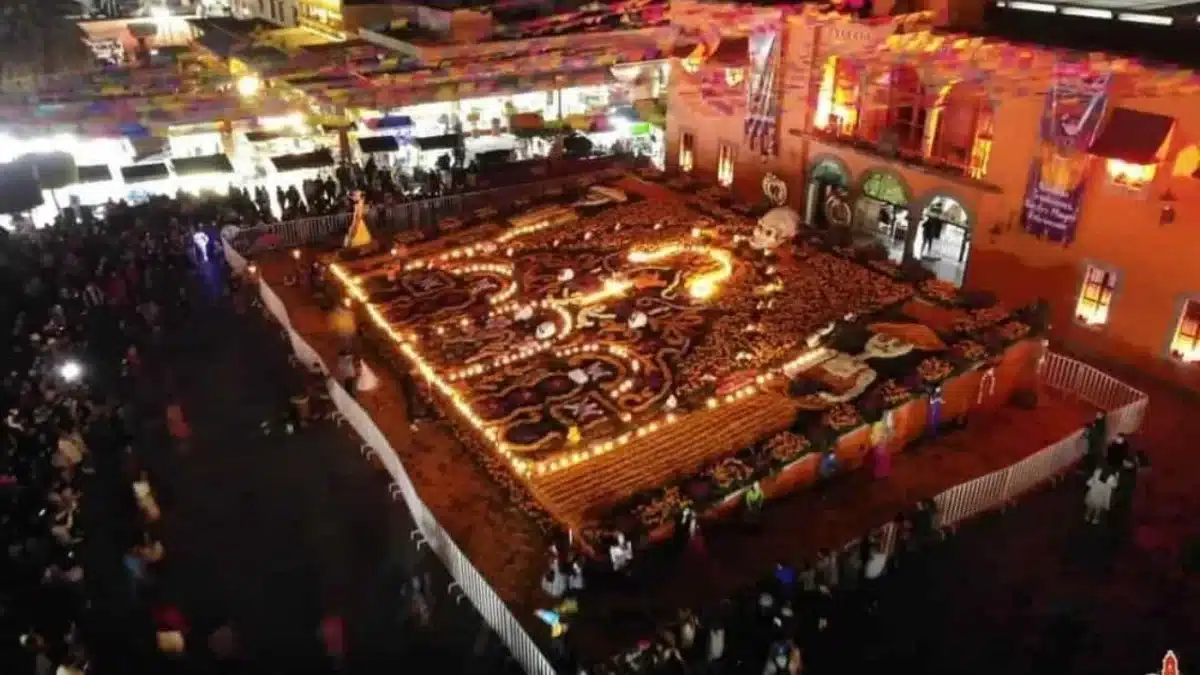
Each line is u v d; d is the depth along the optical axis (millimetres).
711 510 21906
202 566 21875
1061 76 28297
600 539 20688
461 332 29875
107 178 40781
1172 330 27953
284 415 27344
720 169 42656
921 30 31766
